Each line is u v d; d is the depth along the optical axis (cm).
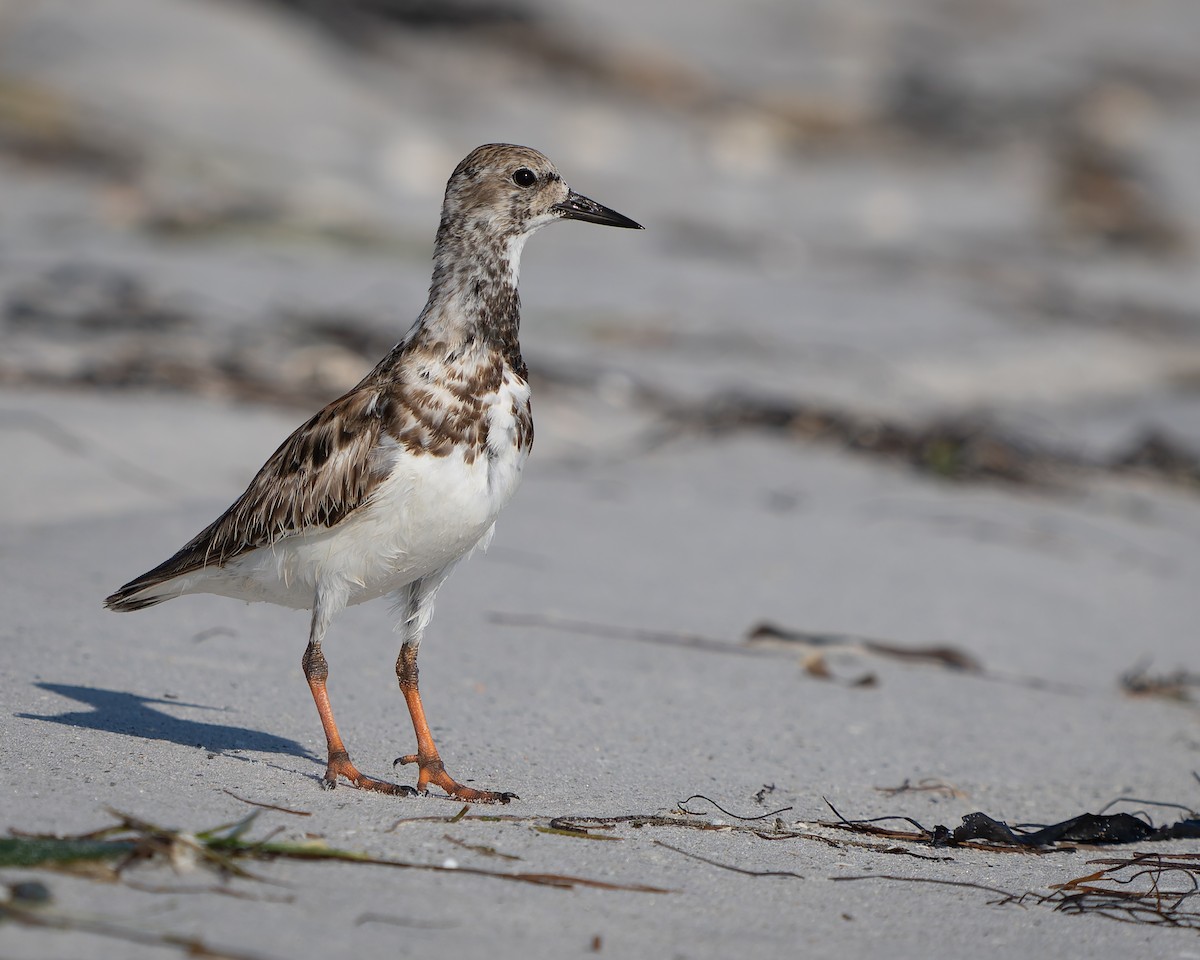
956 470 1767
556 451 1755
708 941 561
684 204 3703
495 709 908
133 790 662
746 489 1644
